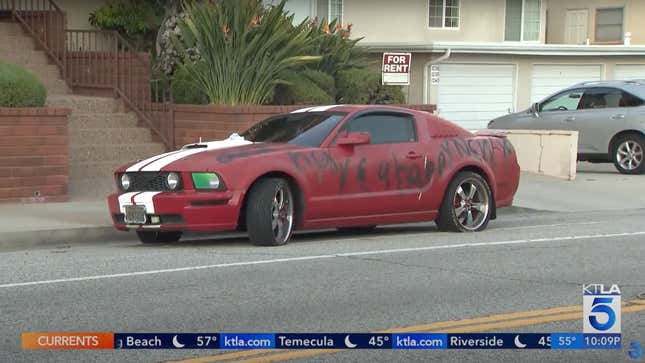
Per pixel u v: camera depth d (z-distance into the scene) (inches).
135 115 789.9
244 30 755.4
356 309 356.5
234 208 478.3
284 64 766.5
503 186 577.0
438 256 470.0
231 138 542.6
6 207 619.8
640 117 874.8
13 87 636.7
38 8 857.5
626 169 890.1
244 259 458.3
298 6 1058.7
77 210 611.2
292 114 543.5
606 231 566.9
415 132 542.9
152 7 904.9
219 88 764.6
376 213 524.1
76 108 765.3
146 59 801.6
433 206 546.9
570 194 766.5
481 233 558.9
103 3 911.7
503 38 1228.5
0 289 390.3
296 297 375.6
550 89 1210.6
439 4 1176.2
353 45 876.0
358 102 863.1
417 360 299.6
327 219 508.1
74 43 885.8
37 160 639.8
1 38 822.5
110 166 741.3
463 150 556.7
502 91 1170.6
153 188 488.7
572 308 360.2
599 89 906.7
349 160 511.8
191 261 454.0
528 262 454.0
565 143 840.9
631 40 1344.7
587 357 306.8
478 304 365.7
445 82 1121.4
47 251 502.3
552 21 1395.2
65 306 360.5
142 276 417.1
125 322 337.1
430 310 356.2
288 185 497.0
